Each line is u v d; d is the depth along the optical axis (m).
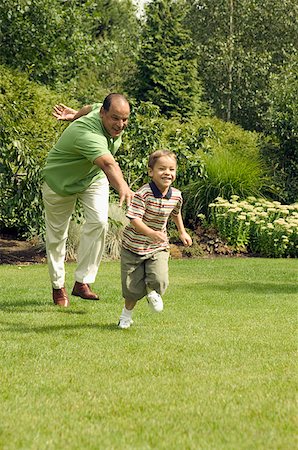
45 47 20.34
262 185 18.91
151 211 6.32
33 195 13.34
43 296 8.71
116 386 4.39
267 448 3.27
